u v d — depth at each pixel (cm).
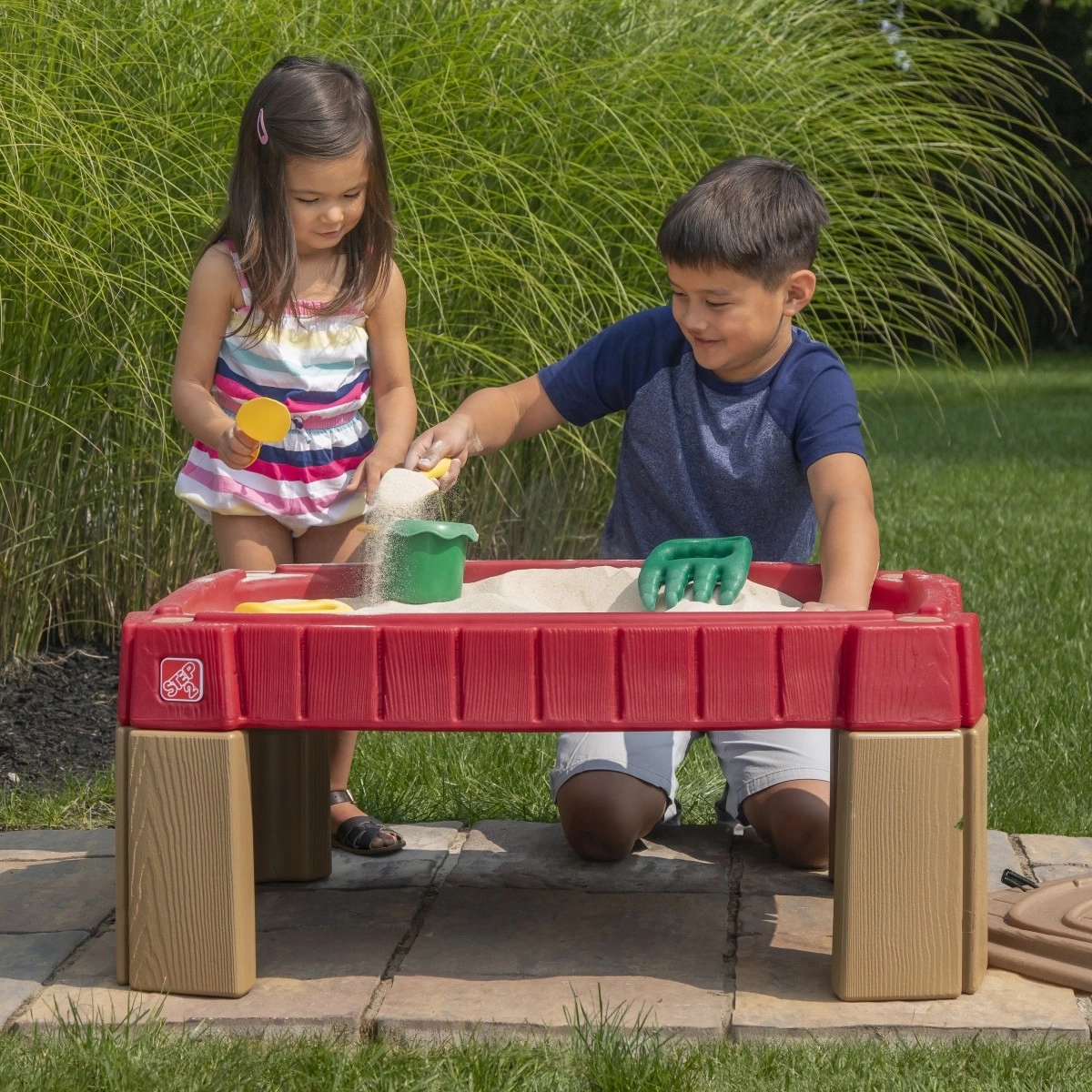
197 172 328
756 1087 158
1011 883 221
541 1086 160
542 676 171
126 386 328
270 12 347
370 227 246
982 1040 170
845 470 215
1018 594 476
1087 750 298
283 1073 163
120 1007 180
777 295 213
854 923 178
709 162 395
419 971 192
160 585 361
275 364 242
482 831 252
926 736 175
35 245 299
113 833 254
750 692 172
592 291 377
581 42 408
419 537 209
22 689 333
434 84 362
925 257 434
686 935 205
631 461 240
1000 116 449
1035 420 1095
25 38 321
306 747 225
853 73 443
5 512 332
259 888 226
